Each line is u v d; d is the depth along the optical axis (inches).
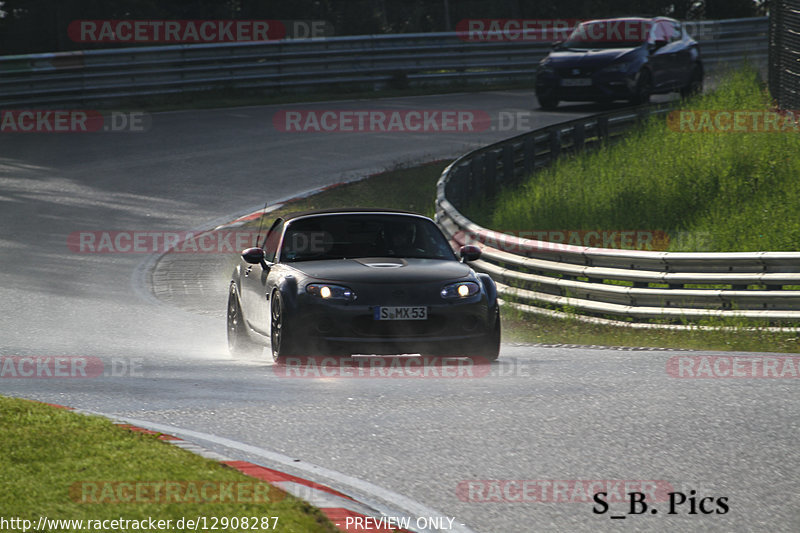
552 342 1555.1
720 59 4367.6
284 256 1259.2
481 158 2706.7
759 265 1577.3
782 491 675.4
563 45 3444.9
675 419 869.8
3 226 2423.7
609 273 1726.1
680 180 2459.4
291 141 3393.2
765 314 1528.1
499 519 619.5
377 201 2652.6
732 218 2130.9
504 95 4163.4
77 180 2901.1
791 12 2866.6
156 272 2103.8
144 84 3922.2
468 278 1178.0
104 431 757.3
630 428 837.8
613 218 2293.3
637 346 1489.9
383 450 765.9
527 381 1051.3
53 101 3722.9
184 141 3398.1
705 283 1617.9
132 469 656.4
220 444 766.5
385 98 4156.0
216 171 3006.9
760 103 3068.4
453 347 1139.3
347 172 2957.7
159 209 2618.1
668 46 3353.8
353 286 1131.3
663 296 1633.9
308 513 591.2
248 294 1350.9
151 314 1720.0
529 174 2770.7
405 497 655.8
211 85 4074.8
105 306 1766.7
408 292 1130.7
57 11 6127.0
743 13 7249.0
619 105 3627.0
